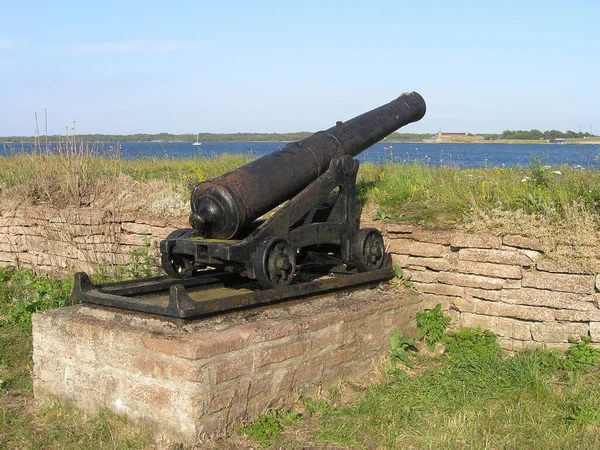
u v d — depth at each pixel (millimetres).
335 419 4957
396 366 6035
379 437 4684
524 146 43406
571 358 5781
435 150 33969
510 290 6230
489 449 4418
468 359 5965
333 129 6629
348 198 6363
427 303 6691
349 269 6633
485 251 6336
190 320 4727
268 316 5211
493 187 7445
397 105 7422
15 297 8211
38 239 9586
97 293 5199
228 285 6188
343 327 5578
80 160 10445
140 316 4910
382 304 6020
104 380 4875
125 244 8875
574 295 5949
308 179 6055
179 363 4418
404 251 6840
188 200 8961
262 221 6012
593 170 7762
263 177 5613
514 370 5574
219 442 4504
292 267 5508
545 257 6082
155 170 11320
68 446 4578
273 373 4949
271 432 4676
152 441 4535
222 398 4559
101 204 9344
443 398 5238
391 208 7480
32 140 12023
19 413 5156
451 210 7043
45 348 5238
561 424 4750
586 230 6027
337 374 5566
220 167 11117
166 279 5789
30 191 10039
